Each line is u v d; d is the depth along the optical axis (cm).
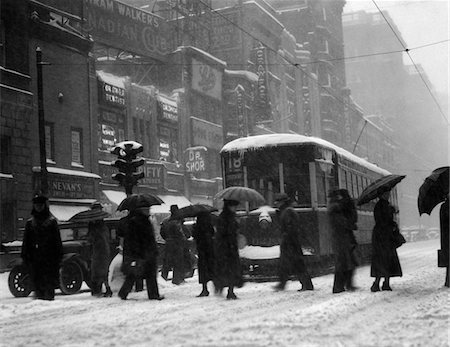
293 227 1230
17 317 941
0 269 1888
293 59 6656
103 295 1286
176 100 4250
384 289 1133
